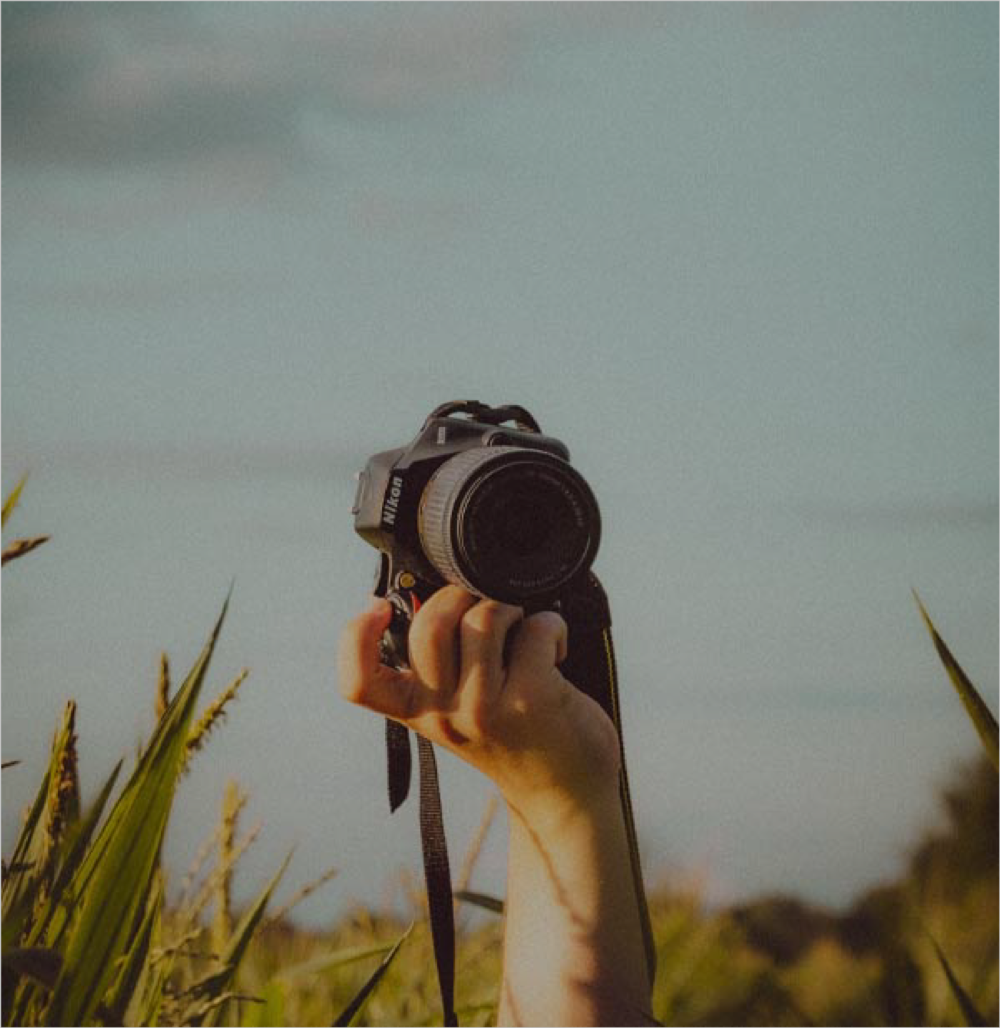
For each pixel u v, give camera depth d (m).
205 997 2.09
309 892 2.37
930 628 1.93
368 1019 2.67
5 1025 1.62
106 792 1.73
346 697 1.74
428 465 1.96
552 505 1.82
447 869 1.90
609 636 1.90
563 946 1.67
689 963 3.95
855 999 3.37
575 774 1.70
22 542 1.56
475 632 1.69
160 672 1.89
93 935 1.59
